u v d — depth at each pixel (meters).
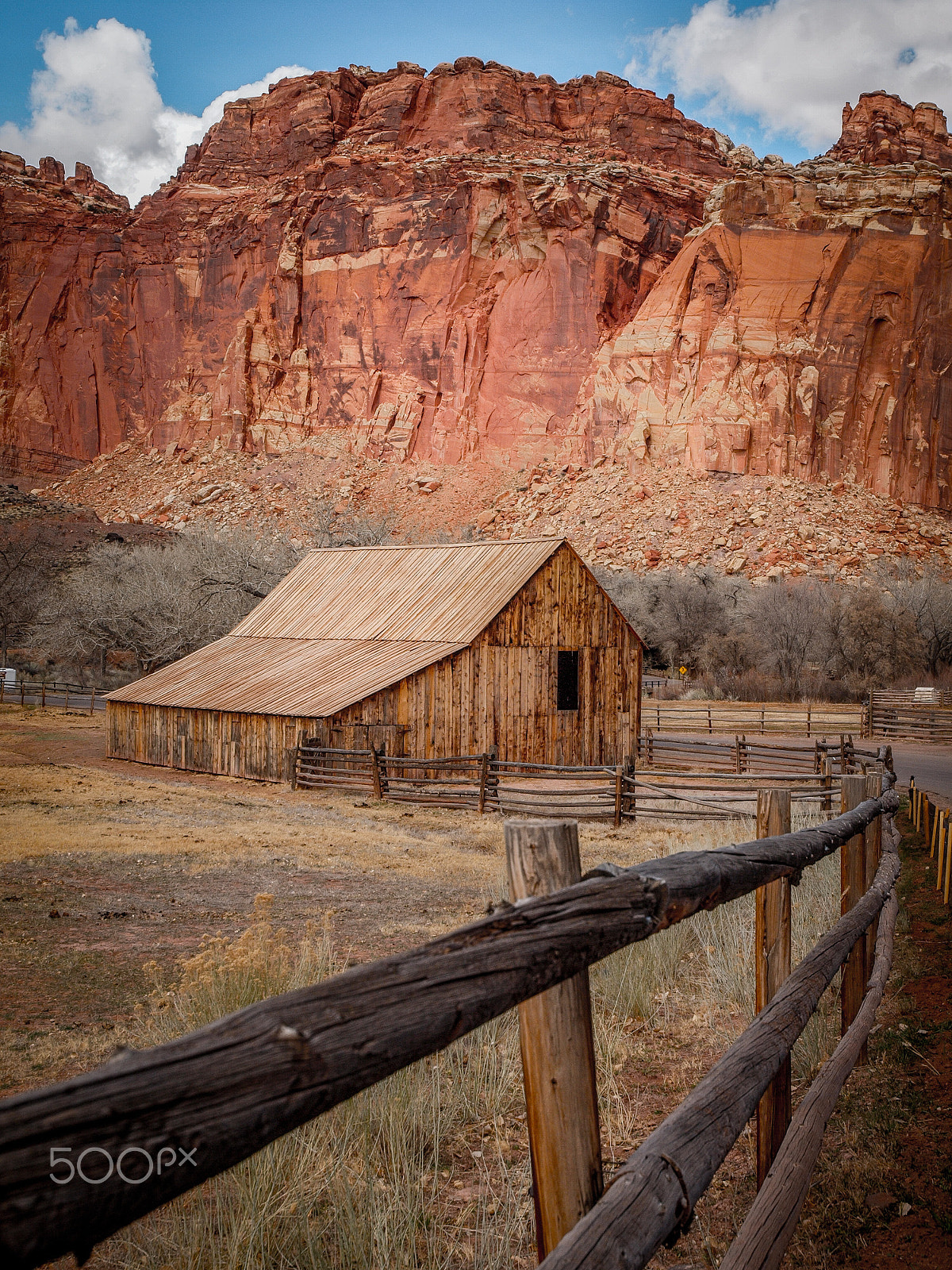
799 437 96.44
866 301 100.94
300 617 26.47
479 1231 3.36
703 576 64.62
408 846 13.21
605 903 1.93
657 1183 1.98
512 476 110.38
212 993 5.47
